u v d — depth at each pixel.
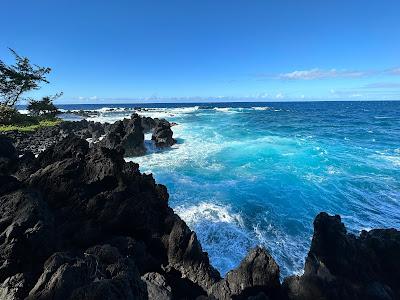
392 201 19.97
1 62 46.50
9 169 15.32
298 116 90.06
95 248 9.38
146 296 8.05
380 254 11.48
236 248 14.79
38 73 51.59
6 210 9.98
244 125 62.22
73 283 7.06
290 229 16.52
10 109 49.34
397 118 81.56
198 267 12.05
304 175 24.94
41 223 9.49
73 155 16.12
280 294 10.73
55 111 65.50
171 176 24.89
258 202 19.69
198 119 77.06
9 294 7.41
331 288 10.27
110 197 13.27
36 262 9.09
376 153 33.09
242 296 10.59
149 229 13.57
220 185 22.73
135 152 32.47
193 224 16.77
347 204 19.56
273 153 32.59
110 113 103.50
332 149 35.19
